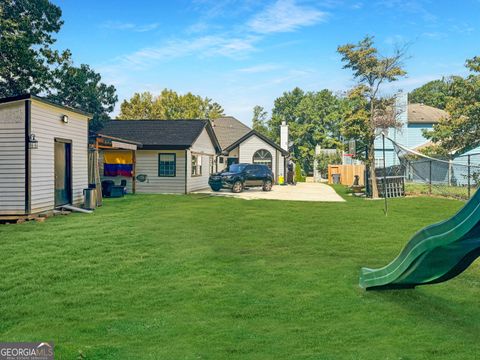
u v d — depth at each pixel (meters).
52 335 5.68
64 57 27.86
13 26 23.34
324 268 9.05
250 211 17.38
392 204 19.69
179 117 64.12
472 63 29.67
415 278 7.00
